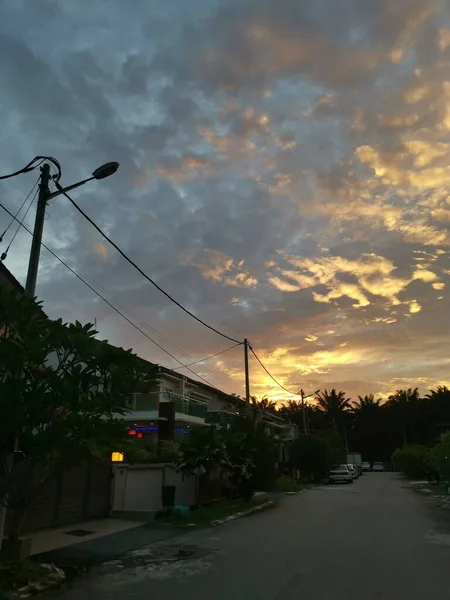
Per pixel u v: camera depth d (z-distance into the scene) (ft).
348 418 319.47
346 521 54.13
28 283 32.48
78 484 48.78
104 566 31.40
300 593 25.11
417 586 26.45
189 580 27.78
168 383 114.83
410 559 33.42
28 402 27.30
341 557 34.12
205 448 61.41
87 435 28.12
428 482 128.88
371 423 314.14
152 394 100.27
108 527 46.47
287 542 40.37
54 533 42.16
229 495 75.46
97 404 29.04
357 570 30.12
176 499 60.03
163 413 96.02
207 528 48.16
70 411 29.09
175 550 36.81
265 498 83.51
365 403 322.55
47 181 34.81
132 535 42.75
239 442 71.05
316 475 144.05
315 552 36.01
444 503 75.05
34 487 31.76
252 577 28.40
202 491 68.28
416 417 301.22
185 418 101.19
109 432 30.71
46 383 28.53
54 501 44.93
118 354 30.25
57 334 28.76
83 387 29.27
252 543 39.88
